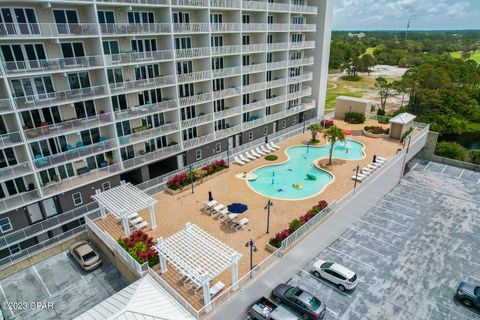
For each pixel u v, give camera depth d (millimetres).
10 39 24078
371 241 30891
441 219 34250
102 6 29406
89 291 25031
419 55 155625
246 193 34844
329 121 54281
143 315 19031
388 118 55625
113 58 30156
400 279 26266
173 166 39781
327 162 42000
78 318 20031
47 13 26672
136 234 26672
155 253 24438
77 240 29797
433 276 26562
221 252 21859
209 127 41531
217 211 30859
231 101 44656
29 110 27719
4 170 26062
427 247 29969
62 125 28469
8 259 26328
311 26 50562
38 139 27094
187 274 20141
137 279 24297
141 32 31109
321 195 34281
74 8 27891
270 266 23781
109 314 19812
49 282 25859
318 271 26281
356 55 153500
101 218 30250
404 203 37438
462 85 81312
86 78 30312
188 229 24344
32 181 29344
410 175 44375
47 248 27969
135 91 32250
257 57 45719
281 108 52188
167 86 34500
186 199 33750
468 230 32344
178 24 33688
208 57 37500
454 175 44094
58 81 28656
